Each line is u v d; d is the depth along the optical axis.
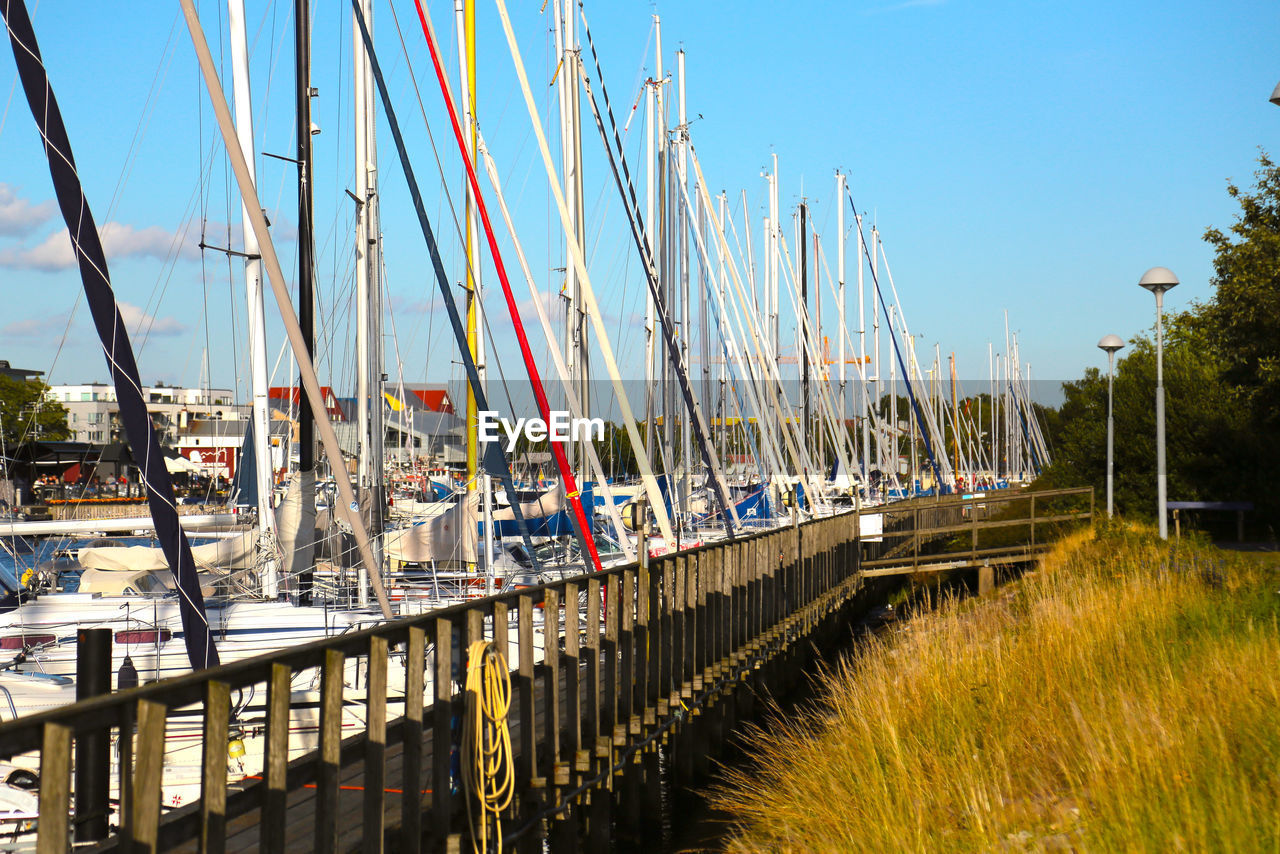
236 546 13.79
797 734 10.52
